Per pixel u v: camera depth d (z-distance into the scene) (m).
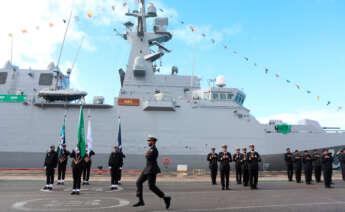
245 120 27.86
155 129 27.44
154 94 29.88
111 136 27.22
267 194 10.66
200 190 12.01
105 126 27.41
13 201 8.29
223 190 12.17
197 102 28.27
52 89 28.28
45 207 7.24
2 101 27.75
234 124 27.78
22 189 11.73
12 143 26.94
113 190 11.73
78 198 9.06
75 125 27.52
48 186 11.70
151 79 30.62
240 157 16.19
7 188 12.11
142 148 27.02
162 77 30.83
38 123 27.44
